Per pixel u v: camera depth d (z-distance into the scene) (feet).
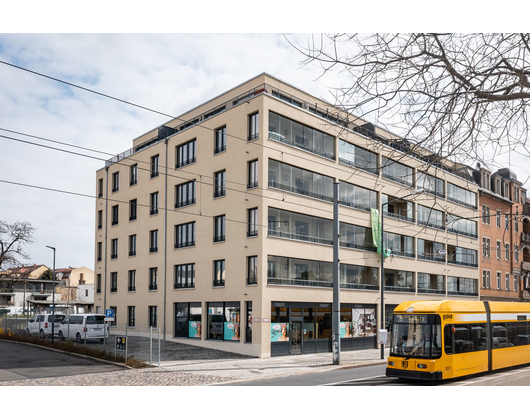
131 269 134.62
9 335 113.60
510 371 69.15
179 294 115.24
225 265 103.04
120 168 144.87
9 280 204.95
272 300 95.09
